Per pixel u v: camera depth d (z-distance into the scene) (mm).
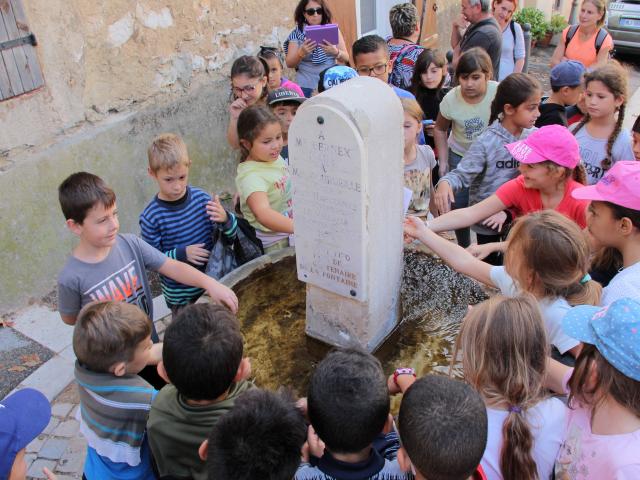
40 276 4391
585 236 2514
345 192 2508
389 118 2512
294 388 2820
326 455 1746
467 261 2863
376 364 1751
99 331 2064
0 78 3908
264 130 3352
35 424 1903
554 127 3027
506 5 6191
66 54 4301
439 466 1531
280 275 3426
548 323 2283
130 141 4941
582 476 1723
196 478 1987
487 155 3789
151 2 4828
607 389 1662
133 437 2137
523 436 1756
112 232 2574
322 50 5707
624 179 2340
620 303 1669
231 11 5602
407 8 5633
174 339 1897
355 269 2678
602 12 6434
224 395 1970
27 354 3822
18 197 4172
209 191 5883
